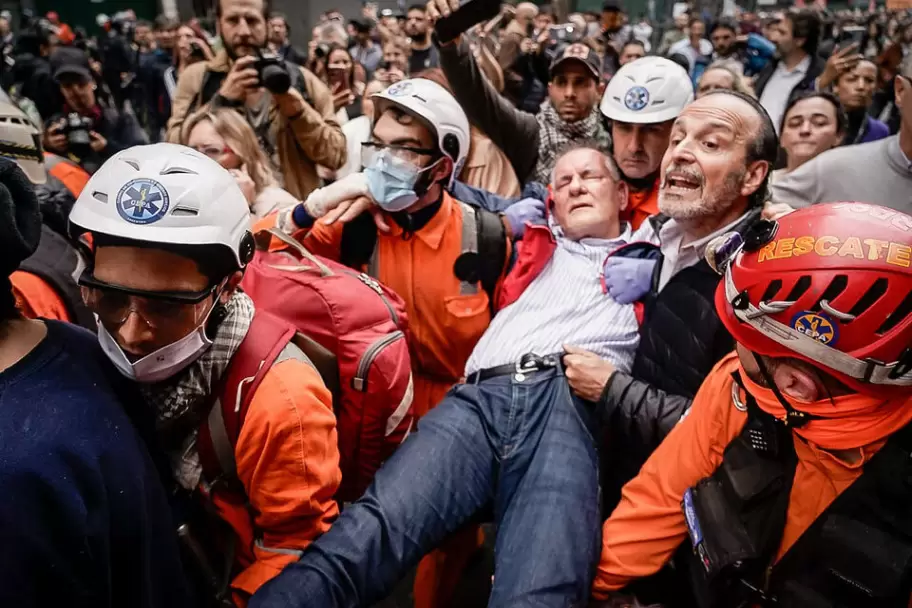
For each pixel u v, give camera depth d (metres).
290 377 1.00
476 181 2.38
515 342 1.64
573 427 1.48
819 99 2.51
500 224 1.74
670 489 1.18
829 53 5.41
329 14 7.81
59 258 1.32
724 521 0.99
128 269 0.84
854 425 0.84
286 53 5.66
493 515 1.58
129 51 6.97
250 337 1.00
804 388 0.86
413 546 1.29
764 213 1.48
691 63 6.53
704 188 1.42
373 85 3.20
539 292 1.70
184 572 0.97
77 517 0.68
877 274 0.78
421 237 1.68
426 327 1.73
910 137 1.72
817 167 1.94
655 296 1.60
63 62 3.38
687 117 1.46
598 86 2.77
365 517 1.25
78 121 2.61
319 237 1.72
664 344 1.47
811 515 0.91
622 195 1.85
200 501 1.04
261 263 1.41
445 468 1.39
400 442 1.45
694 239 1.53
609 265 1.67
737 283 0.91
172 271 0.85
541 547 1.25
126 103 5.46
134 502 0.75
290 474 0.99
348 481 1.43
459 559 1.70
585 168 1.76
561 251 1.77
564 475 1.38
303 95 2.63
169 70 5.57
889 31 7.27
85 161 2.62
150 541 0.79
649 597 1.26
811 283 0.81
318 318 1.28
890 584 0.82
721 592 1.01
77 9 12.61
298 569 1.12
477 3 2.03
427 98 1.57
